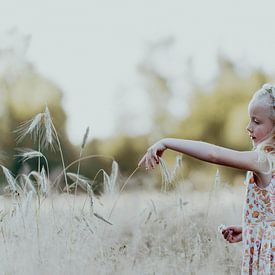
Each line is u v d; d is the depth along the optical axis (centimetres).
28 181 538
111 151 3322
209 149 404
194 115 3294
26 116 2858
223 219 646
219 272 546
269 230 418
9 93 2881
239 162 407
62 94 3053
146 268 542
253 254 424
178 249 579
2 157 630
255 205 425
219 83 3288
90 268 516
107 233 570
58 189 581
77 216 533
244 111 3148
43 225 552
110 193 570
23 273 504
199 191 788
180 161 582
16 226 541
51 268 506
